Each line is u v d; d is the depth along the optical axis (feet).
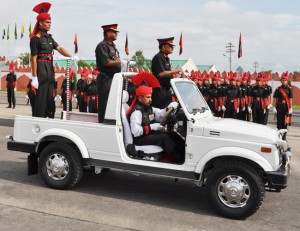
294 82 102.89
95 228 14.42
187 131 16.63
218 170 16.06
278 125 42.98
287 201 18.85
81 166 18.81
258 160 15.40
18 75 133.18
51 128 19.10
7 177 21.13
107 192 19.19
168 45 21.77
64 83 51.37
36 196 17.97
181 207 17.37
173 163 17.42
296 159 29.68
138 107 18.20
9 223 14.58
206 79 47.29
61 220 15.11
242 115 47.57
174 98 19.01
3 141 31.94
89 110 46.39
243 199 15.85
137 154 17.83
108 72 20.29
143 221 15.35
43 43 21.50
